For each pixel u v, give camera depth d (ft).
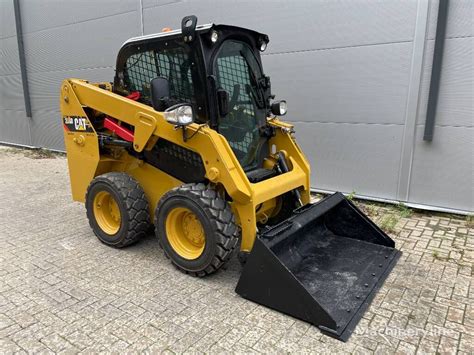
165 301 9.42
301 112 18.07
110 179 11.79
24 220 15.16
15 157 29.14
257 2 18.04
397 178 16.31
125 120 11.30
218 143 9.77
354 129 16.90
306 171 12.05
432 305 9.27
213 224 9.68
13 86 32.32
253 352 7.69
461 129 14.74
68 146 13.25
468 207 15.17
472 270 10.95
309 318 8.48
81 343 7.97
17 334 8.24
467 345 7.93
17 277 10.62
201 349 7.77
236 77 11.09
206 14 19.74
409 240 13.01
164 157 11.32
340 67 16.67
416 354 7.67
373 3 15.44
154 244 12.69
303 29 17.20
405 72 15.31
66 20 26.45
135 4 22.35
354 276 10.12
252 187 9.88
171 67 10.80
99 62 25.59
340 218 12.18
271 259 8.85
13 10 29.84
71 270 10.99
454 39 14.26
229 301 9.41
